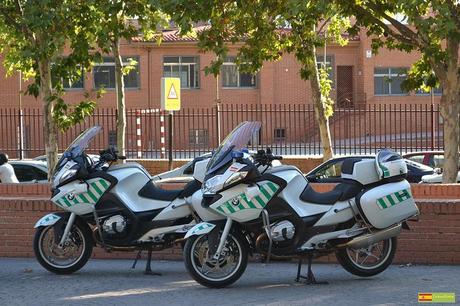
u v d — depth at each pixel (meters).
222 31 14.98
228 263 8.64
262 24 15.37
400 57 43.81
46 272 9.81
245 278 9.34
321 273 9.70
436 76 14.81
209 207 8.43
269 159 8.57
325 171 15.01
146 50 42.22
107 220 9.24
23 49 14.83
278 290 8.61
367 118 42.06
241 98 43.22
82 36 14.49
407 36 14.25
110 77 41.94
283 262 10.45
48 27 13.91
